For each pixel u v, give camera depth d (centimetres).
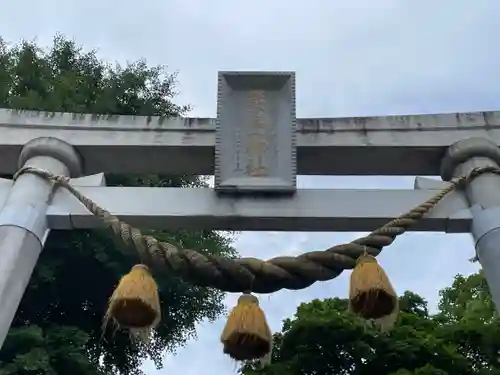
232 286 433
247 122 607
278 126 605
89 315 1040
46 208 553
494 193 553
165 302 1103
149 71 1270
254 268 428
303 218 555
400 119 632
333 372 1090
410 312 1330
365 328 1089
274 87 627
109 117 639
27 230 525
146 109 1202
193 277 433
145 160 631
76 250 960
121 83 1199
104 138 623
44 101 1054
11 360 841
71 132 628
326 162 628
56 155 605
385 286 414
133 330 417
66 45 1287
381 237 465
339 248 447
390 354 1068
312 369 1091
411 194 571
